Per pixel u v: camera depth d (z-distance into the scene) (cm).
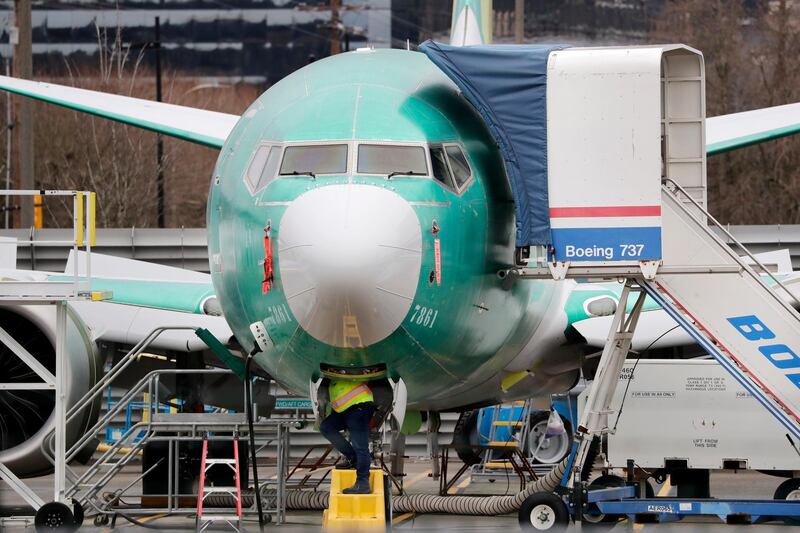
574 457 4684
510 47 4522
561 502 4553
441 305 4094
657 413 5581
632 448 5591
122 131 17400
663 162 4847
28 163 10656
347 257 3819
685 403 5578
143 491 5762
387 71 4622
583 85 4388
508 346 4847
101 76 19012
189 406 6188
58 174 17312
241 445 5753
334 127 4244
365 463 4225
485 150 4466
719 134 5928
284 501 5200
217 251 4506
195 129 5972
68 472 5334
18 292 4747
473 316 4303
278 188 4112
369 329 3919
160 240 9656
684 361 5581
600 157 4378
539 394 5838
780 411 4497
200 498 4747
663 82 4841
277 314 4047
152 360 6384
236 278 4269
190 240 9650
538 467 7700
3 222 16462
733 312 4525
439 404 5100
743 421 5556
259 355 4388
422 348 4128
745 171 15538
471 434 7438
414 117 4331
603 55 4403
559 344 5431
